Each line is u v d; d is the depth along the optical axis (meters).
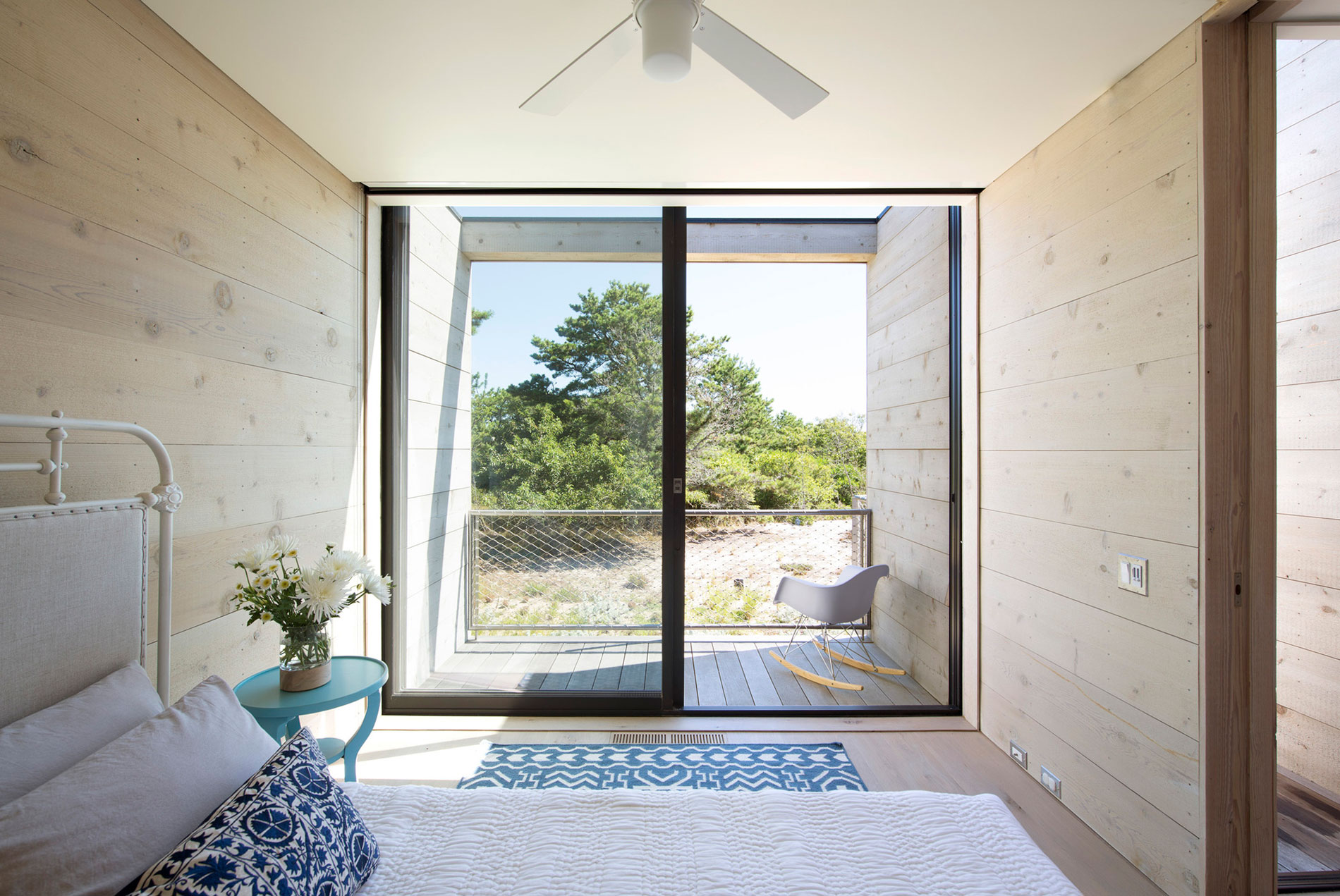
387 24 1.60
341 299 2.52
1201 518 1.57
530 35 1.64
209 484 1.76
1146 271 1.75
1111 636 1.90
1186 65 1.61
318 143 2.25
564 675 2.86
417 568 2.89
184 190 1.67
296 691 1.74
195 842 0.87
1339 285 2.14
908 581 3.46
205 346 1.75
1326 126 2.17
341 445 2.51
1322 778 2.18
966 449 2.76
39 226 1.28
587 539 2.88
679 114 2.03
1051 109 2.02
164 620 1.45
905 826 1.27
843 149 2.29
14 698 1.11
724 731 2.69
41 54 1.27
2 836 0.81
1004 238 2.49
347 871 1.03
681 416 2.85
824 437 8.56
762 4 1.52
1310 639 2.22
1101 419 1.94
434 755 2.47
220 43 1.68
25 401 1.25
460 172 2.50
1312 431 2.22
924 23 1.59
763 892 1.07
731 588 5.93
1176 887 1.66
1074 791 2.07
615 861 1.14
